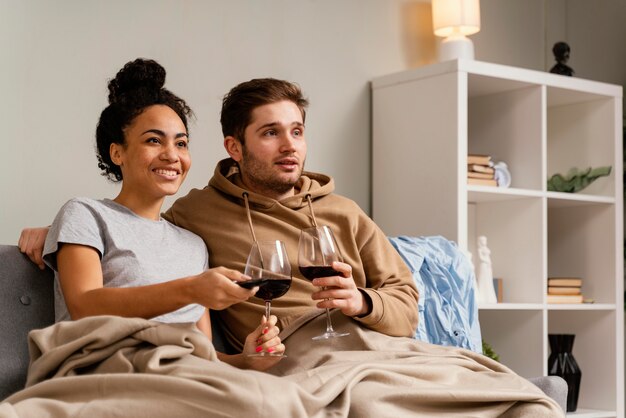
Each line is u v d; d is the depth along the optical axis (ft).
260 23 11.94
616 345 13.55
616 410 13.47
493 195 12.57
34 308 7.22
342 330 7.73
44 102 10.09
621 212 13.79
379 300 7.74
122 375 5.56
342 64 12.76
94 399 5.55
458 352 7.76
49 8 10.16
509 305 12.22
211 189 8.56
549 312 14.43
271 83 8.34
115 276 7.11
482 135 13.65
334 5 12.70
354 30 12.91
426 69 12.28
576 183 13.99
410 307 8.18
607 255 13.80
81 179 10.32
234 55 11.67
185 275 7.53
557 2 15.53
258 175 8.27
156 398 5.49
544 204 12.76
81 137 10.34
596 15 15.61
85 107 10.39
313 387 6.14
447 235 11.93
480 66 12.16
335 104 12.67
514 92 13.24
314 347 7.65
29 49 10.00
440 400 6.54
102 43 10.55
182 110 7.88
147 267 7.23
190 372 5.68
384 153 12.81
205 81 11.40
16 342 7.01
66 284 6.82
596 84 13.60
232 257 8.10
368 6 13.08
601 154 13.98
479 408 6.80
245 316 8.03
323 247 7.25
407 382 6.67
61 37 10.24
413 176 12.41
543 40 15.34
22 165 9.89
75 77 10.32
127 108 7.52
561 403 8.02
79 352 6.00
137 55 10.84
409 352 7.47
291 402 5.64
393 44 13.33
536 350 12.73
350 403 6.31
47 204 10.05
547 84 12.92
